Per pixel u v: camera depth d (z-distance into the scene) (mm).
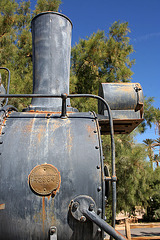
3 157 2072
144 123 11992
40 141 2172
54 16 3199
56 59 3064
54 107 2764
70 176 2020
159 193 14898
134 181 9953
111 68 11398
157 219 17641
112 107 2910
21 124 2334
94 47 10680
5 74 8508
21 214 1925
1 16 9469
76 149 2146
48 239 1934
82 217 1903
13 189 1966
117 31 11555
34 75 3117
